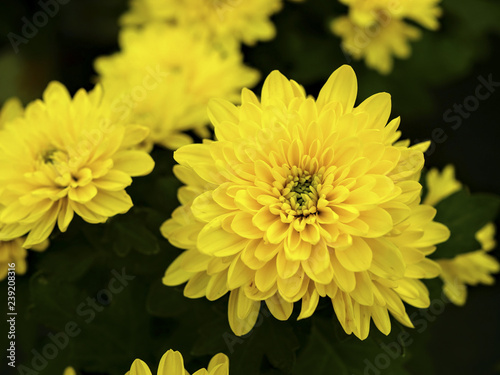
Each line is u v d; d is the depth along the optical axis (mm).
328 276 225
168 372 230
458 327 426
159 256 257
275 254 232
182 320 263
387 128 232
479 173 437
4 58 414
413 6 322
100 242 254
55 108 258
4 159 251
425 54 359
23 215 248
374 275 231
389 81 352
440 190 315
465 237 264
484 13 364
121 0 413
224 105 235
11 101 292
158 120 284
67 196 253
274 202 234
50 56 422
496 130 445
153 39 320
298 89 235
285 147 235
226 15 327
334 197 233
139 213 255
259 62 343
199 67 311
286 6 345
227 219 230
